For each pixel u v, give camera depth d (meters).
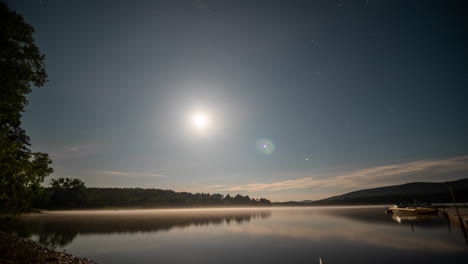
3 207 16.20
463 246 24.73
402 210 77.88
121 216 98.69
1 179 15.52
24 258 12.72
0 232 20.33
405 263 19.34
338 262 20.17
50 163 20.64
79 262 16.83
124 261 21.14
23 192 16.91
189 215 107.38
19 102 20.77
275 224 54.75
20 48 19.86
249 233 39.75
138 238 35.00
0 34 18.39
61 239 33.03
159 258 22.28
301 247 26.55
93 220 71.94
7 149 15.98
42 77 21.47
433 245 25.67
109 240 33.03
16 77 19.52
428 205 85.50
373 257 21.41
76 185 161.38
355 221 57.81
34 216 91.25
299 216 87.81
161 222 64.56
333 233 37.47
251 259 21.70
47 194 139.50
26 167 16.69
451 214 49.59
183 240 32.84
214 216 96.75
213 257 22.58
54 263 13.82
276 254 23.45
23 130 33.53
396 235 33.25
